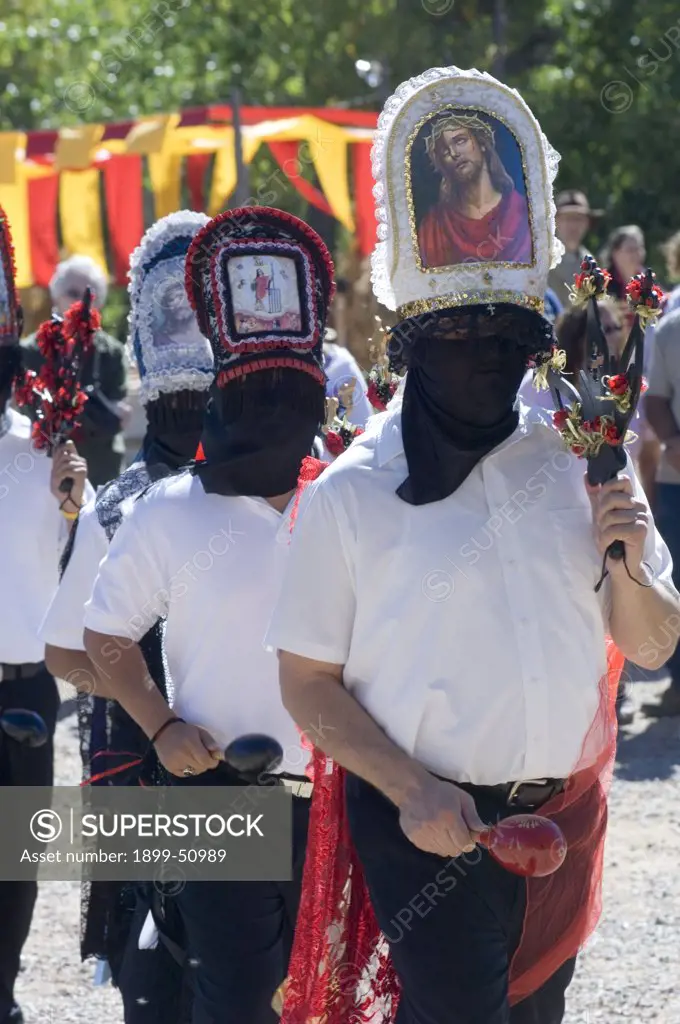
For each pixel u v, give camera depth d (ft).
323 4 116.67
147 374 28.02
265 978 23.34
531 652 19.56
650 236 112.98
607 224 112.47
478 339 19.71
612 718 21.45
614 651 21.56
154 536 23.95
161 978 25.00
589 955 34.17
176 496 24.07
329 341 36.58
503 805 19.90
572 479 20.10
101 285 58.54
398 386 26.05
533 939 20.43
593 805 20.83
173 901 24.63
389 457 19.98
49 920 38.29
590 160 113.60
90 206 75.25
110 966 28.17
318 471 22.27
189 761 23.29
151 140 69.26
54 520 30.60
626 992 32.14
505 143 20.20
